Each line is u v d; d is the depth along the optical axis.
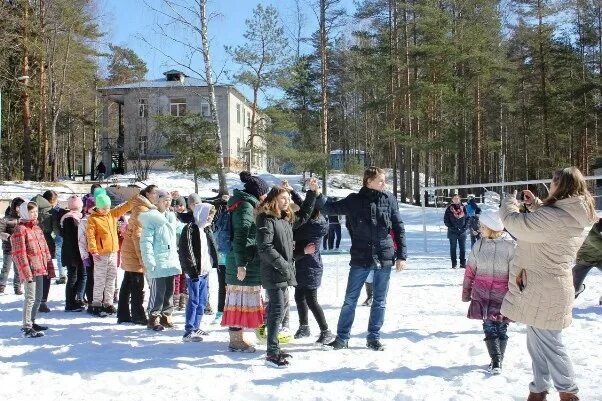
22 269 7.64
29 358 6.63
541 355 4.62
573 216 4.40
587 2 43.19
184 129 32.47
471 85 37.97
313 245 7.03
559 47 43.75
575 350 6.39
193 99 46.69
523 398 4.91
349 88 55.69
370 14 38.97
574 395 4.52
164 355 6.70
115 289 10.25
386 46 38.22
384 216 6.71
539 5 42.28
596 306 8.97
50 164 37.56
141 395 5.27
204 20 25.00
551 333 4.55
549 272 4.50
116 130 56.09
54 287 12.04
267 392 5.21
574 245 4.51
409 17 37.94
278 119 33.22
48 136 37.97
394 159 39.66
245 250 6.49
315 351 6.72
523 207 6.42
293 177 44.31
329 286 12.10
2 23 29.45
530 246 4.57
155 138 46.25
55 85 36.09
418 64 36.19
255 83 31.81
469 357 6.36
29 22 30.31
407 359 6.31
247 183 6.85
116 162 47.53
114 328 8.22
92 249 8.95
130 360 6.48
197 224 7.42
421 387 5.27
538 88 46.44
